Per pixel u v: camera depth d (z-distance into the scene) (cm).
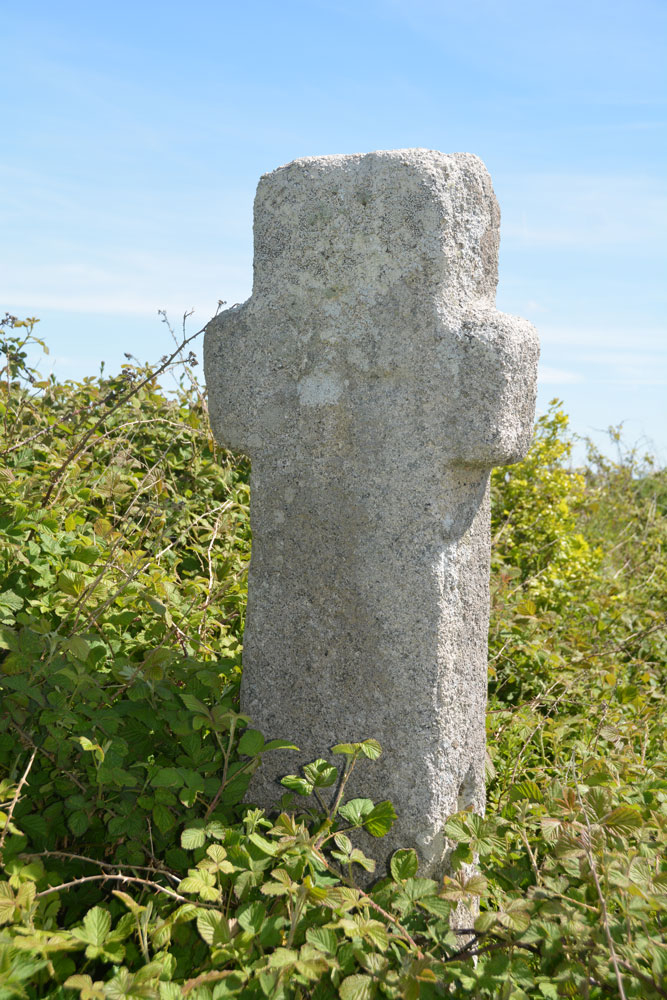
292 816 244
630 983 189
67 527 318
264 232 249
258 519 254
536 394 242
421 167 230
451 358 228
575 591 539
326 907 207
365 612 238
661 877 205
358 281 237
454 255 232
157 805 224
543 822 224
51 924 193
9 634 237
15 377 418
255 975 185
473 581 246
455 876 236
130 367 434
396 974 188
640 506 794
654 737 383
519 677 414
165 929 192
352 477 240
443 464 231
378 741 236
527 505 585
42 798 237
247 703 257
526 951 213
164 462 437
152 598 274
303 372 246
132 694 242
